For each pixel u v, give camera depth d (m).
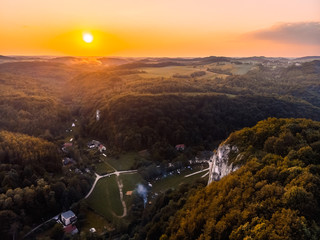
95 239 62.16
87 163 103.12
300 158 43.41
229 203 39.84
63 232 64.81
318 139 48.69
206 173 98.25
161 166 100.75
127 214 73.62
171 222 50.41
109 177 93.81
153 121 129.75
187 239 40.34
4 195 68.62
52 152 97.56
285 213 30.83
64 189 78.69
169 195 72.50
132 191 84.06
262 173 42.31
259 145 55.53
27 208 70.62
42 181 78.31
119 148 118.69
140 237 57.75
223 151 63.78
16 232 63.44
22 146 95.19
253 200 37.12
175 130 128.62
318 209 31.38
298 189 32.94
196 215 44.00
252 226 31.89
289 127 54.75
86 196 82.06
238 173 46.72
